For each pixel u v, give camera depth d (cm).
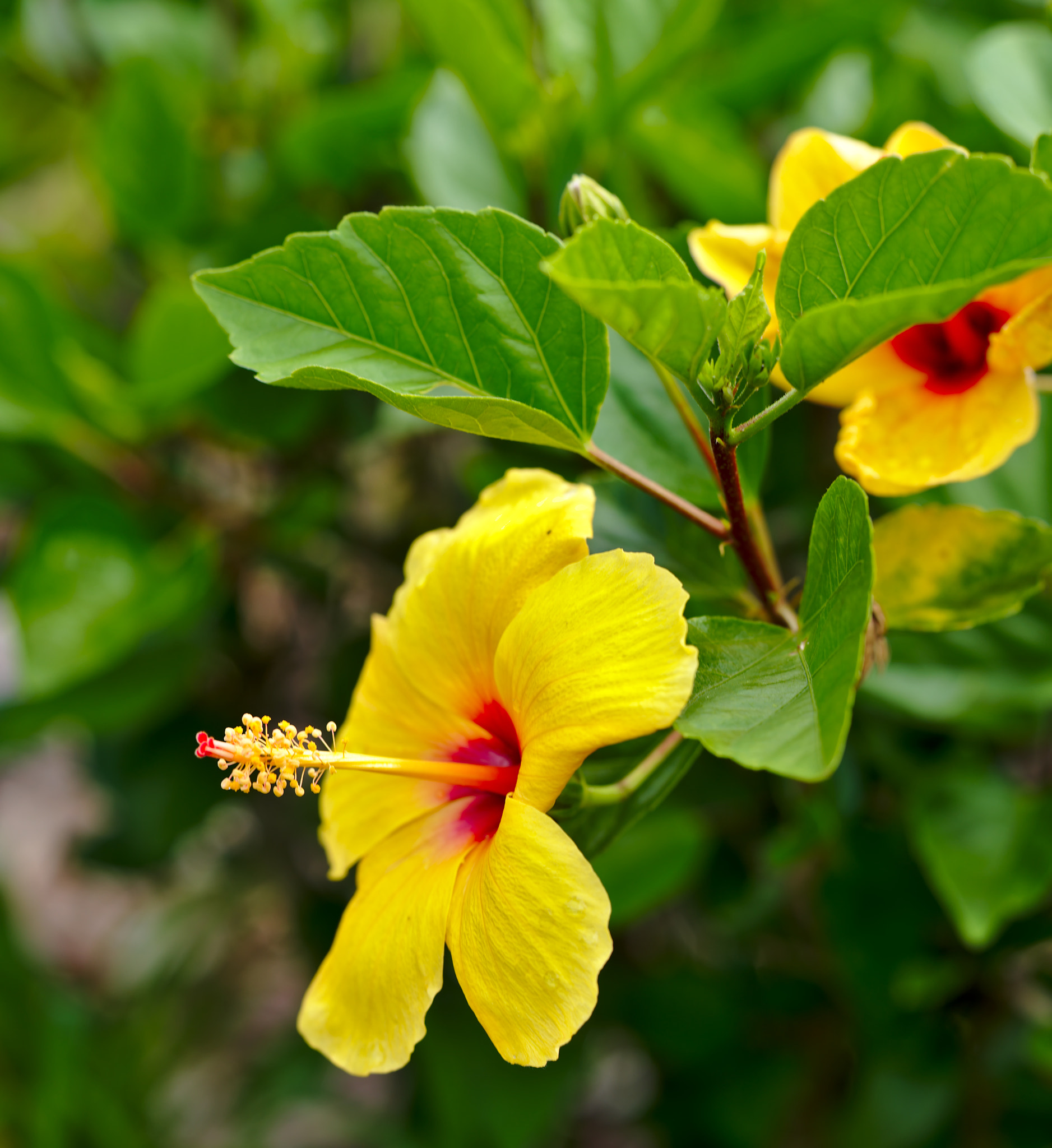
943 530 49
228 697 90
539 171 64
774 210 48
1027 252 42
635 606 43
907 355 47
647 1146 108
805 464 67
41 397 71
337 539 83
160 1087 106
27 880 148
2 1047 101
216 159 83
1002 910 58
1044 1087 71
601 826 46
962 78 67
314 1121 114
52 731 93
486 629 47
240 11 86
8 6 83
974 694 58
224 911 108
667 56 64
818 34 67
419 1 59
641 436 51
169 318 65
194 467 82
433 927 45
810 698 41
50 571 69
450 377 46
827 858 66
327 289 45
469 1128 82
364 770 46
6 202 137
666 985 81
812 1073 82
